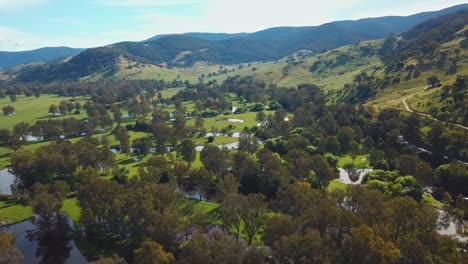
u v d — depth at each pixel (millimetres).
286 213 119375
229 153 192875
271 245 94812
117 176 174000
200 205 145750
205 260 84125
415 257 82688
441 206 137625
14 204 155000
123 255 109812
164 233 105938
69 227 131500
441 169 158375
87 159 185750
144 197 114938
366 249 81812
